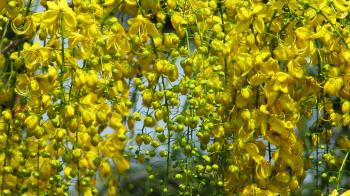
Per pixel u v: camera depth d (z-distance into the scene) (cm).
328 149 168
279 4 166
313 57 168
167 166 164
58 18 164
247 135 163
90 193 167
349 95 166
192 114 162
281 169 165
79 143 166
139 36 167
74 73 164
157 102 163
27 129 166
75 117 164
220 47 165
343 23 168
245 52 167
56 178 164
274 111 163
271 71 162
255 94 164
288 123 162
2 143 167
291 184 166
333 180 163
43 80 166
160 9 169
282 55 163
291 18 167
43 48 164
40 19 165
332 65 167
